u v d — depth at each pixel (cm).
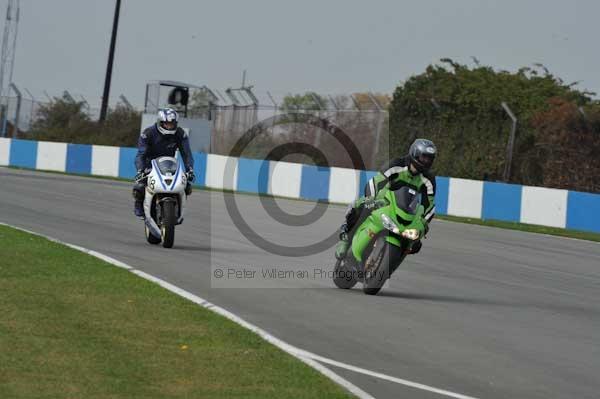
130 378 2286
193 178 4850
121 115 14875
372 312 3497
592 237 7812
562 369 2814
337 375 2486
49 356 2411
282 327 3111
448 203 8981
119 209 6781
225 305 3409
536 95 12888
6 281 3366
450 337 3156
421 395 2394
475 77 12938
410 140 12325
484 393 2469
